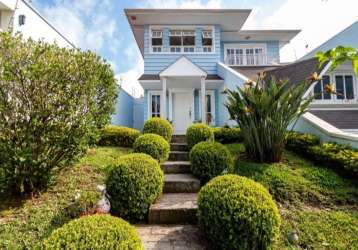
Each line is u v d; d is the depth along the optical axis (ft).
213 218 9.07
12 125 11.19
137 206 11.51
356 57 5.73
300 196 12.71
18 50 11.29
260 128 16.15
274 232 8.78
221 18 35.96
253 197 9.10
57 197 12.22
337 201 12.30
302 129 20.03
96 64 14.42
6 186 11.56
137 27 38.06
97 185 13.55
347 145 15.74
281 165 15.65
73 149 12.99
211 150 15.25
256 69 36.86
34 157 11.66
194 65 31.14
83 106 13.07
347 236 9.84
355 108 26.32
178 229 10.88
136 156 12.97
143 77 34.86
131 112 50.96
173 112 37.37
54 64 11.60
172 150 21.90
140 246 7.22
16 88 11.12
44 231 9.76
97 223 7.38
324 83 28.19
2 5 21.58
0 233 9.55
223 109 34.58
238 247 8.59
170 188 14.60
